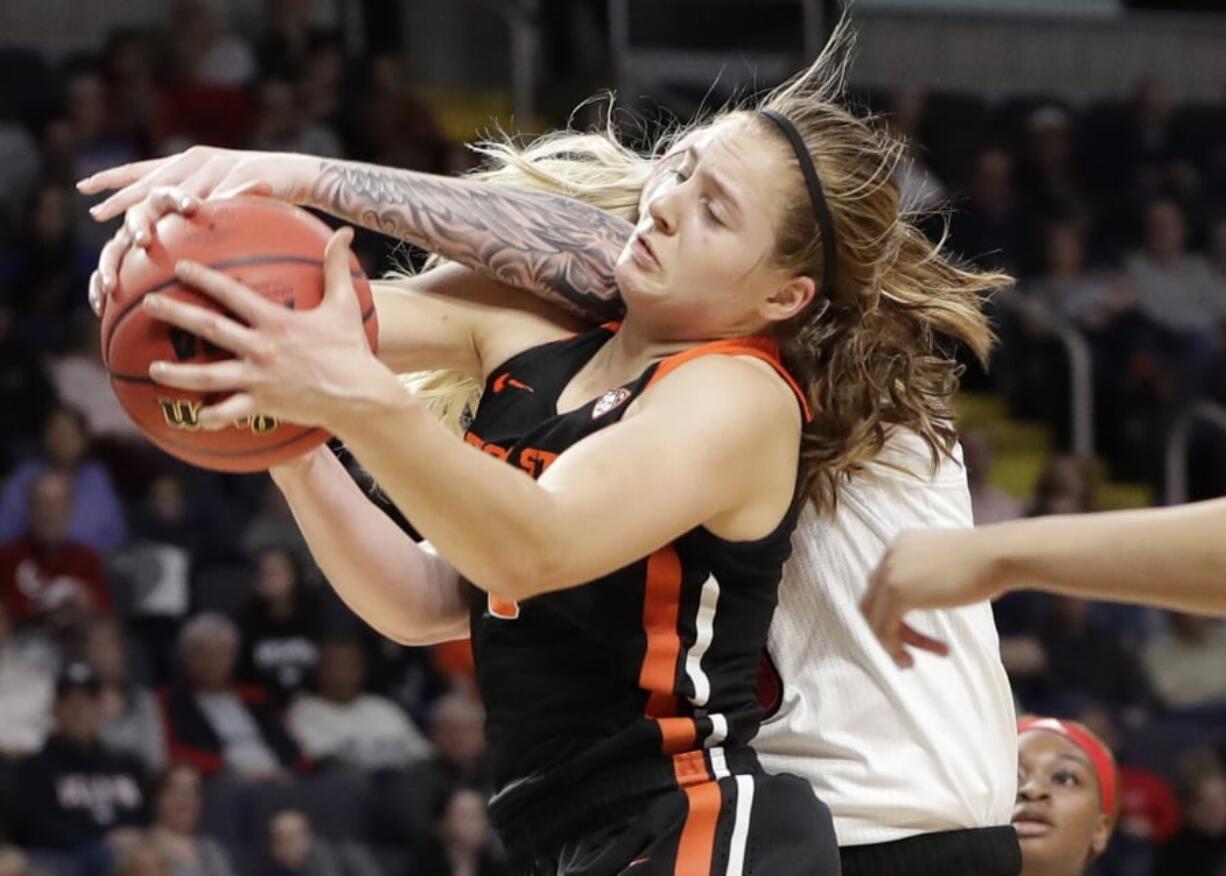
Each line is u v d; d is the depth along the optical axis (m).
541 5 16.52
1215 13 19.94
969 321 3.90
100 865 9.73
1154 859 11.94
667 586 3.50
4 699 10.50
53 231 13.77
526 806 3.63
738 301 3.55
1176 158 18.77
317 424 2.88
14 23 16.75
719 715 3.58
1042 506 14.30
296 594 11.55
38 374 12.90
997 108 18.41
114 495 12.11
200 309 2.87
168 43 15.66
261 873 10.18
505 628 3.62
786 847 3.51
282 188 3.65
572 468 3.15
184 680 10.90
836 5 16.17
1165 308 17.00
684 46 15.91
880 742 3.97
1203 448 15.80
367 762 11.09
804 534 4.00
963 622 4.03
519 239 3.79
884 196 3.66
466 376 4.07
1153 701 13.23
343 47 16.50
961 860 3.97
